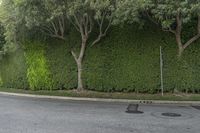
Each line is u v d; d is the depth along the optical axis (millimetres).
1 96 17703
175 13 14109
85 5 14891
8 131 8586
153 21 16078
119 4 14297
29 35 19125
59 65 18922
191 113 11867
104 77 17703
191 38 16438
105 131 8672
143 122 10016
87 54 18094
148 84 16938
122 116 11086
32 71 19719
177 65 16641
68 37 18562
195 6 13406
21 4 15438
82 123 9766
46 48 19281
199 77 16531
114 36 17562
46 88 19328
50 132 8484
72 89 18688
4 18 17844
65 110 12391
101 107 13258
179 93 16609
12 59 21219
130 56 17234
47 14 15820
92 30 17953
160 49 16125
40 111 12125
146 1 14258
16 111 12102
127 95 16453
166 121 10258
